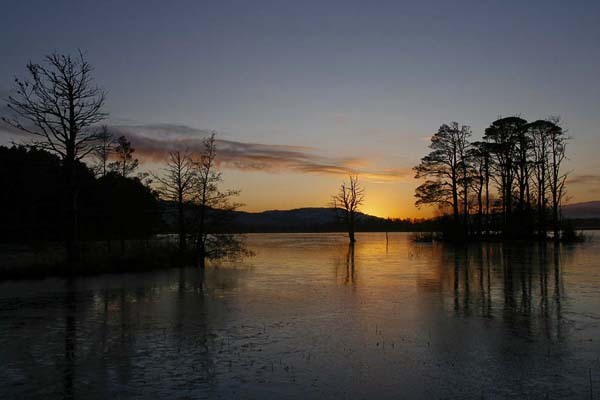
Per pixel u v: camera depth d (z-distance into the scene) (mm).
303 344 12906
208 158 37156
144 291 22484
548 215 60625
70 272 28969
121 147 37375
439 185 58375
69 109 29734
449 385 9789
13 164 42312
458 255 42469
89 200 36719
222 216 37250
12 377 10477
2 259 33969
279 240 94500
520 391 9422
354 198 77375
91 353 12203
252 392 9477
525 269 30031
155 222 39031
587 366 10891
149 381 10133
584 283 23641
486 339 13281
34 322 15836
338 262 38000
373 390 9555
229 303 19141
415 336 13688
